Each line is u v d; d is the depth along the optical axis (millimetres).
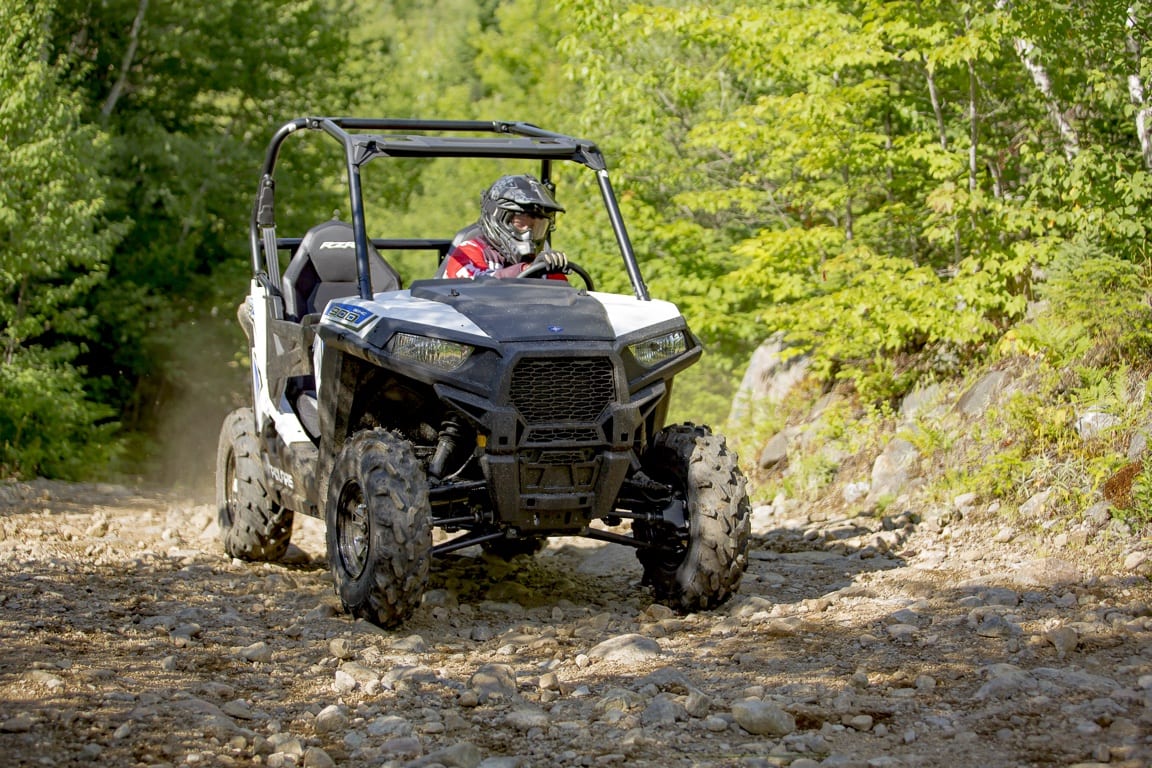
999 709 4172
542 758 3871
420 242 7629
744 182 11656
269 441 6965
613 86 12812
